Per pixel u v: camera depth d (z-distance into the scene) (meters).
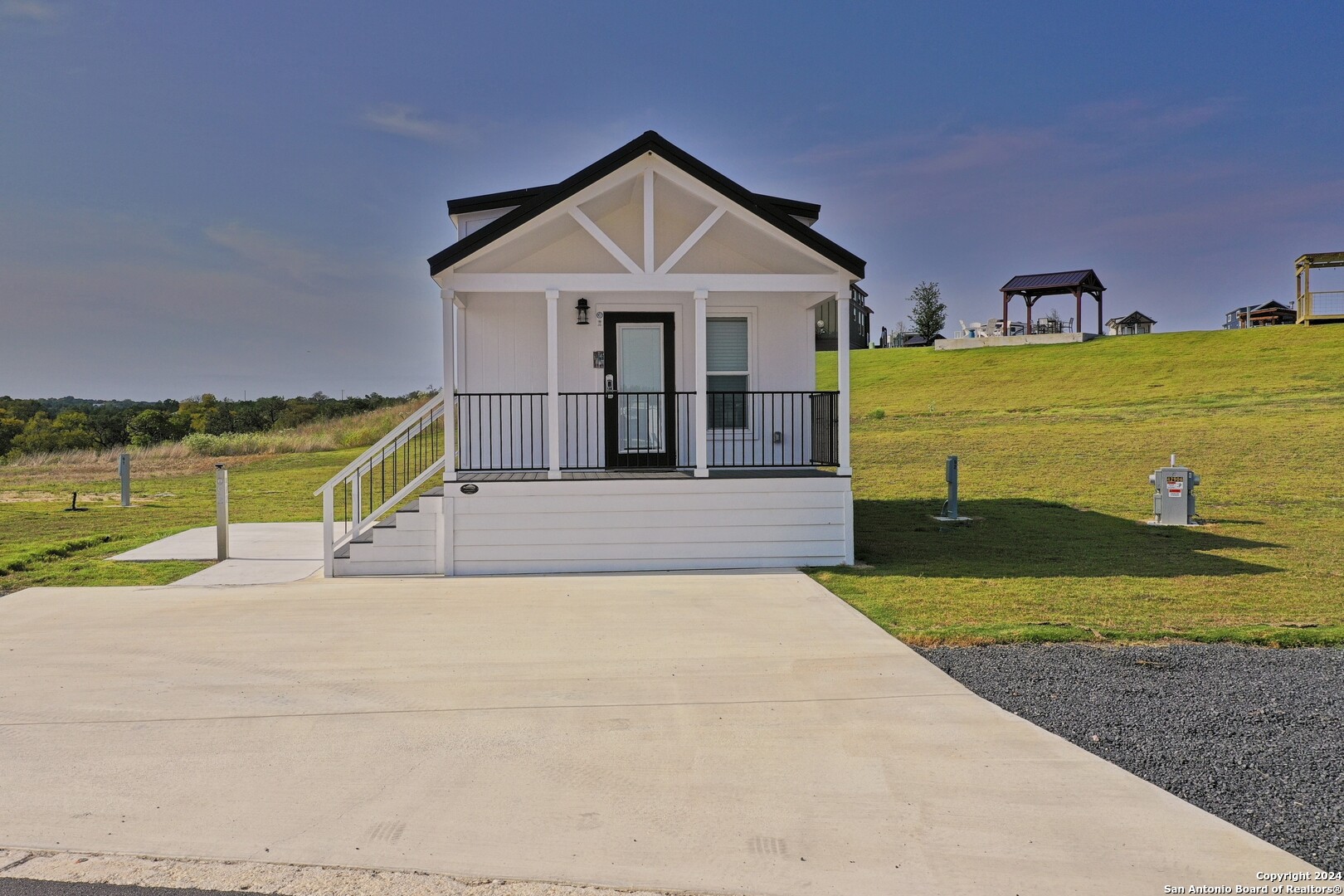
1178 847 3.28
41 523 13.35
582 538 9.27
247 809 3.65
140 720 4.68
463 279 9.07
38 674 5.53
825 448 10.72
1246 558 9.37
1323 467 16.05
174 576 9.19
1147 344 38.94
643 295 10.89
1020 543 10.56
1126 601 7.43
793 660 5.74
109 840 3.40
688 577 8.82
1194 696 4.92
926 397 32.97
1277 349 33.97
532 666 5.66
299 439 28.52
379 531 9.20
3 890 3.03
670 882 3.09
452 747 4.29
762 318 10.96
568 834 3.43
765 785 3.84
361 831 3.46
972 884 3.04
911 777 3.90
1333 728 4.43
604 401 10.87
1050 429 23.11
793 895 3.00
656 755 4.18
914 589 8.05
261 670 5.61
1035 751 4.18
